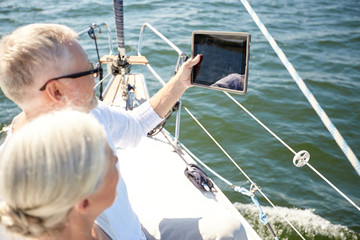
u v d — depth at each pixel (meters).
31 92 1.04
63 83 1.07
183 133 5.03
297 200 4.14
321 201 4.16
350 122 5.57
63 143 0.58
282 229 3.74
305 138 5.07
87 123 0.63
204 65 1.47
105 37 7.61
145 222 1.40
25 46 1.00
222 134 5.04
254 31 8.40
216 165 4.57
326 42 8.27
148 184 1.99
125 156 2.23
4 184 0.58
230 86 1.44
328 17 9.93
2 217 0.61
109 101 2.85
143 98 2.93
